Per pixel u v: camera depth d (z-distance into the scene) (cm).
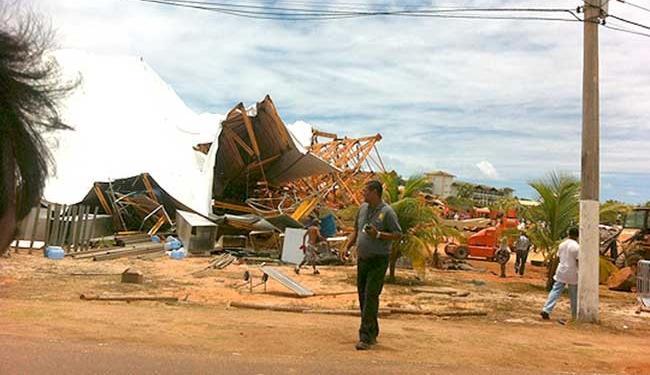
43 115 120
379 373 664
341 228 3225
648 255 2494
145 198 2897
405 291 1669
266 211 3253
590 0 1203
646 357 854
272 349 777
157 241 2712
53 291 1291
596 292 1195
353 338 878
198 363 666
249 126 3347
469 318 1209
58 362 624
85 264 1905
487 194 9150
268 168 3875
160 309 1102
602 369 766
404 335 929
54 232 2159
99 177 2886
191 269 1941
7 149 110
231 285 1573
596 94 1195
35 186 117
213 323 955
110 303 1165
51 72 123
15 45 113
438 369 702
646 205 2758
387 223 805
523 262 2462
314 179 3944
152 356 687
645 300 1430
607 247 2611
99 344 742
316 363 698
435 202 3931
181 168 3188
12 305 1034
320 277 1908
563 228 1905
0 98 110
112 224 2891
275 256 2486
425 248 1816
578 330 1106
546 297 1688
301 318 1070
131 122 3384
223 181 3881
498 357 802
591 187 1194
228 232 2847
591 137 1195
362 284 830
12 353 647
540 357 820
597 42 1200
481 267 2723
